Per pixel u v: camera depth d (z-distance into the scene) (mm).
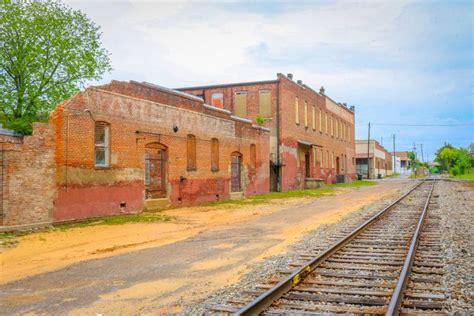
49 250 11742
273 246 12023
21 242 12633
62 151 15570
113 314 6570
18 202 14180
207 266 9758
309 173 45375
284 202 26234
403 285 7160
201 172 24547
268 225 16344
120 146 18375
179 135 22453
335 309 6270
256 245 12266
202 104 25359
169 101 22406
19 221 14195
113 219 17391
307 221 17266
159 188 21734
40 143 14906
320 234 13570
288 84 39656
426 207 20391
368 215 18312
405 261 8766
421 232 13570
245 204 24875
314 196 31250
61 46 24859
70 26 25766
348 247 11273
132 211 19047
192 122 23672
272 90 38469
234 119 28828
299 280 7836
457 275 8211
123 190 18531
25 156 14430
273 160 37969
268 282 7836
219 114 27203
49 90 24922
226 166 27469
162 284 8273
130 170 18953
